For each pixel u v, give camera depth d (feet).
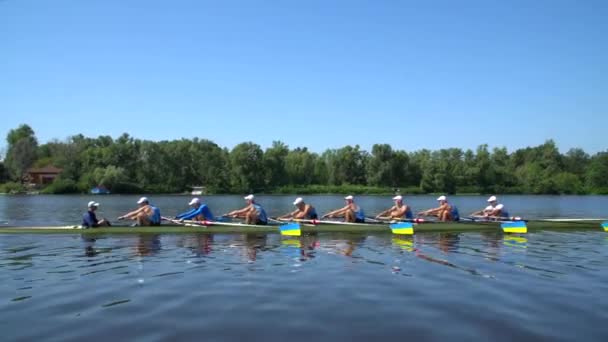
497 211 73.72
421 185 294.87
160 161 302.45
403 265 38.78
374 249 47.96
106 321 23.58
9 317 24.18
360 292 29.48
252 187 299.99
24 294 28.76
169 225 63.46
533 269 37.19
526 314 24.97
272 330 22.39
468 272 35.86
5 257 42.45
